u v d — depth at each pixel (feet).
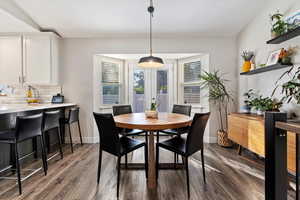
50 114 7.63
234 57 11.38
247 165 7.82
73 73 11.58
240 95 10.96
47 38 10.44
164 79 13.62
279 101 7.45
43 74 10.48
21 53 10.44
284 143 2.88
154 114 7.19
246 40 10.19
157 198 5.44
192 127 5.48
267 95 8.35
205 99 11.82
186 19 9.54
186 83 12.98
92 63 11.58
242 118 8.23
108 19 9.53
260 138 6.99
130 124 5.82
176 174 7.06
